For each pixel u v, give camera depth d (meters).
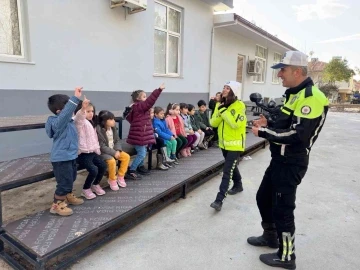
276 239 2.58
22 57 3.88
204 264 2.34
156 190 3.23
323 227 3.05
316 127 2.03
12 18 3.76
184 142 4.63
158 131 4.04
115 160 3.26
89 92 4.83
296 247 2.64
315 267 2.35
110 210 2.69
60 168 2.45
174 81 6.91
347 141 8.57
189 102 7.60
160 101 6.51
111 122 3.18
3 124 2.66
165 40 6.57
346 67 34.38
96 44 4.82
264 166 5.42
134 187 3.32
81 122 2.69
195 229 2.91
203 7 7.57
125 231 2.80
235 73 9.98
